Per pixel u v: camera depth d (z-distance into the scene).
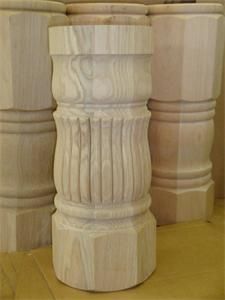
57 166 0.65
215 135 0.99
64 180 0.63
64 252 0.65
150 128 0.87
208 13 0.80
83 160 0.61
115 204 0.63
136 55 0.60
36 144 0.76
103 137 0.60
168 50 0.82
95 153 0.61
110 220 0.63
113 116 0.60
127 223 0.64
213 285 0.66
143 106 0.64
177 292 0.64
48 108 0.76
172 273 0.69
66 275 0.65
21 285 0.66
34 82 0.73
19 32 0.70
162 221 0.89
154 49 0.83
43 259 0.74
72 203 0.64
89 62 0.58
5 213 0.77
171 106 0.84
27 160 0.76
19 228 0.77
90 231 0.62
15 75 0.72
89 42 0.57
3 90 0.73
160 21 0.81
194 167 0.88
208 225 0.87
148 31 0.61
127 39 0.58
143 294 0.63
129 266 0.64
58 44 0.60
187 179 0.87
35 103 0.74
